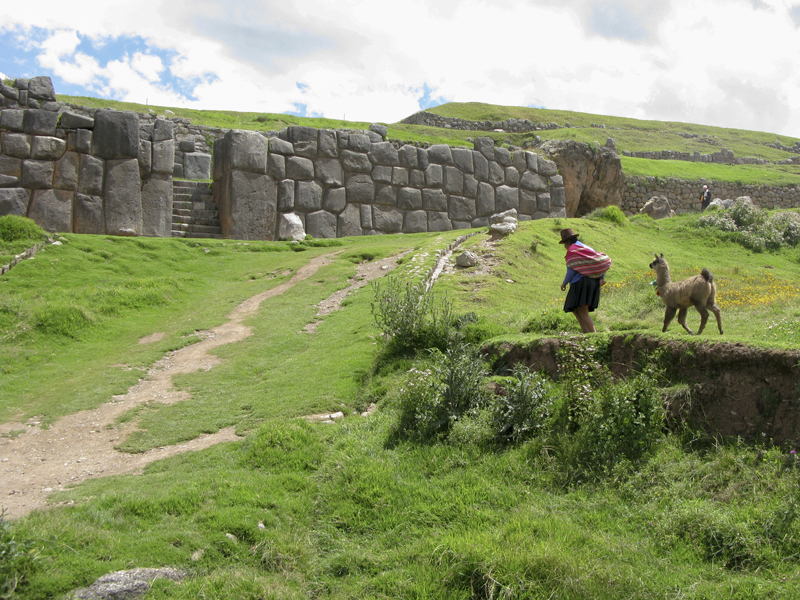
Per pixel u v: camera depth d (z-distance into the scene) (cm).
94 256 1634
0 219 1608
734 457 496
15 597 383
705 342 559
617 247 1967
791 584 387
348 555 489
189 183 2244
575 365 634
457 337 836
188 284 1555
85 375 991
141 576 423
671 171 3322
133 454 718
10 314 1172
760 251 2181
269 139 2148
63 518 489
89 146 1911
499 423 636
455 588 434
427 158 2447
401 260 1520
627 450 548
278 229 2125
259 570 468
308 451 664
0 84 1909
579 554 441
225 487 571
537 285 1362
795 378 494
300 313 1294
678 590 405
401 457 634
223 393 905
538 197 2672
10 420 820
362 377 874
